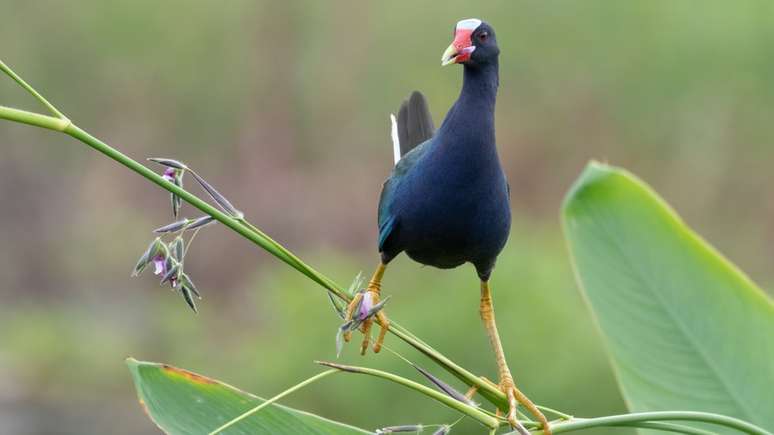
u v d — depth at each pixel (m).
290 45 23.78
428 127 5.04
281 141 23.28
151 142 23.34
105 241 22.28
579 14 21.19
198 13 22.98
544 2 21.36
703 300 3.94
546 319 10.77
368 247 21.45
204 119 23.58
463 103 3.95
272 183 22.69
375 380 10.71
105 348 19.47
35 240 22.52
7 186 22.52
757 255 20.05
